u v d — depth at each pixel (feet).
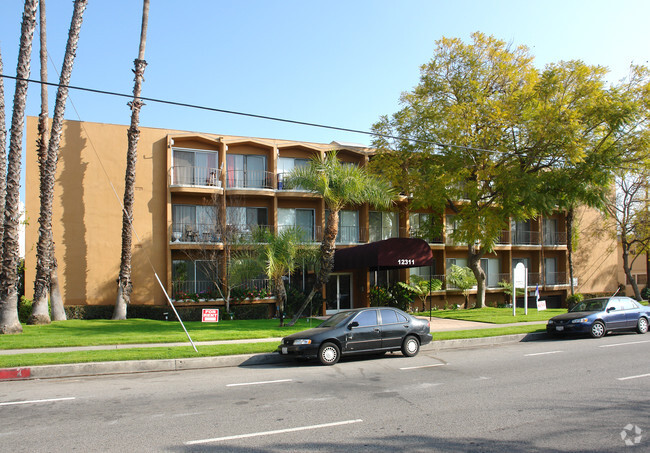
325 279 66.90
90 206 83.15
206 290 89.04
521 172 83.15
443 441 21.01
